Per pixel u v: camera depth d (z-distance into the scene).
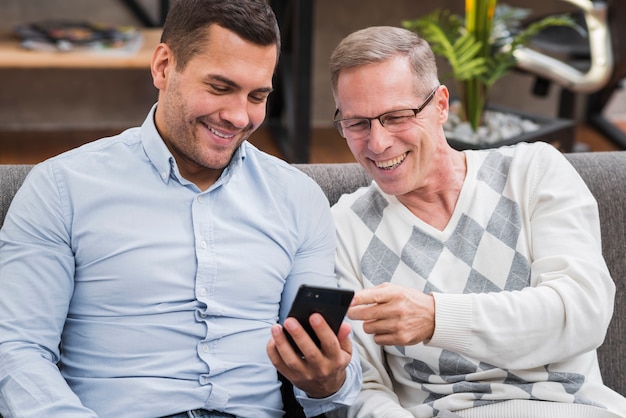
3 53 3.35
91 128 4.29
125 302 1.46
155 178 1.49
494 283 1.56
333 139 4.28
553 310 1.47
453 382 1.55
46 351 1.41
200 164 1.47
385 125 1.54
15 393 1.35
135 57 3.41
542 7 4.43
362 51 1.53
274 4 3.89
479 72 2.53
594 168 1.76
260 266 1.52
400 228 1.62
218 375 1.48
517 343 1.47
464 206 1.60
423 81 1.55
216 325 1.49
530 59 3.46
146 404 1.43
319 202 1.61
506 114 2.94
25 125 4.23
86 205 1.45
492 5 2.58
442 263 1.58
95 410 1.44
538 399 1.51
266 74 1.43
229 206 1.53
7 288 1.40
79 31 3.49
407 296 1.45
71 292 1.46
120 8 4.15
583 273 1.50
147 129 1.50
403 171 1.57
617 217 1.74
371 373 1.59
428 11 4.41
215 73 1.39
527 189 1.60
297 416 1.63
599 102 4.51
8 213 1.46
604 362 1.72
